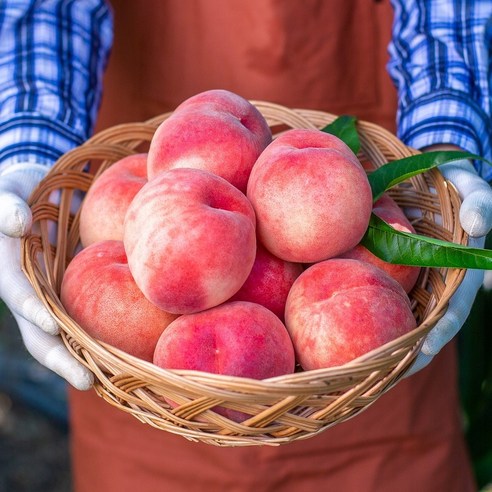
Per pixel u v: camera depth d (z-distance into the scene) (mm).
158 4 1519
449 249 1042
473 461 1886
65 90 1407
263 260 1111
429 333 1050
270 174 1064
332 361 997
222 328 992
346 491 1579
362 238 1132
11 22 1431
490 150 1405
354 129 1296
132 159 1267
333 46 1502
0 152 1338
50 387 2512
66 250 1249
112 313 1061
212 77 1537
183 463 1552
